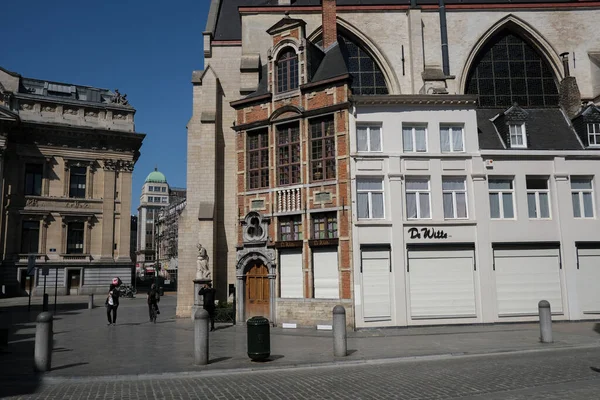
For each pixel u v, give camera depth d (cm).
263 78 2370
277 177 2178
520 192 2147
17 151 4862
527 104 2875
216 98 2623
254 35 2716
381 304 1970
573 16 2895
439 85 2602
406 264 2009
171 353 1358
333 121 2092
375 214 2048
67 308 3378
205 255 2350
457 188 2138
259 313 2142
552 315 2077
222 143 2636
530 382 909
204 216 2447
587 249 2142
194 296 2364
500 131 2295
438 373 1027
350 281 1944
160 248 12300
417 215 2089
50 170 5022
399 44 2850
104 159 5294
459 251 2066
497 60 2920
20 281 4700
